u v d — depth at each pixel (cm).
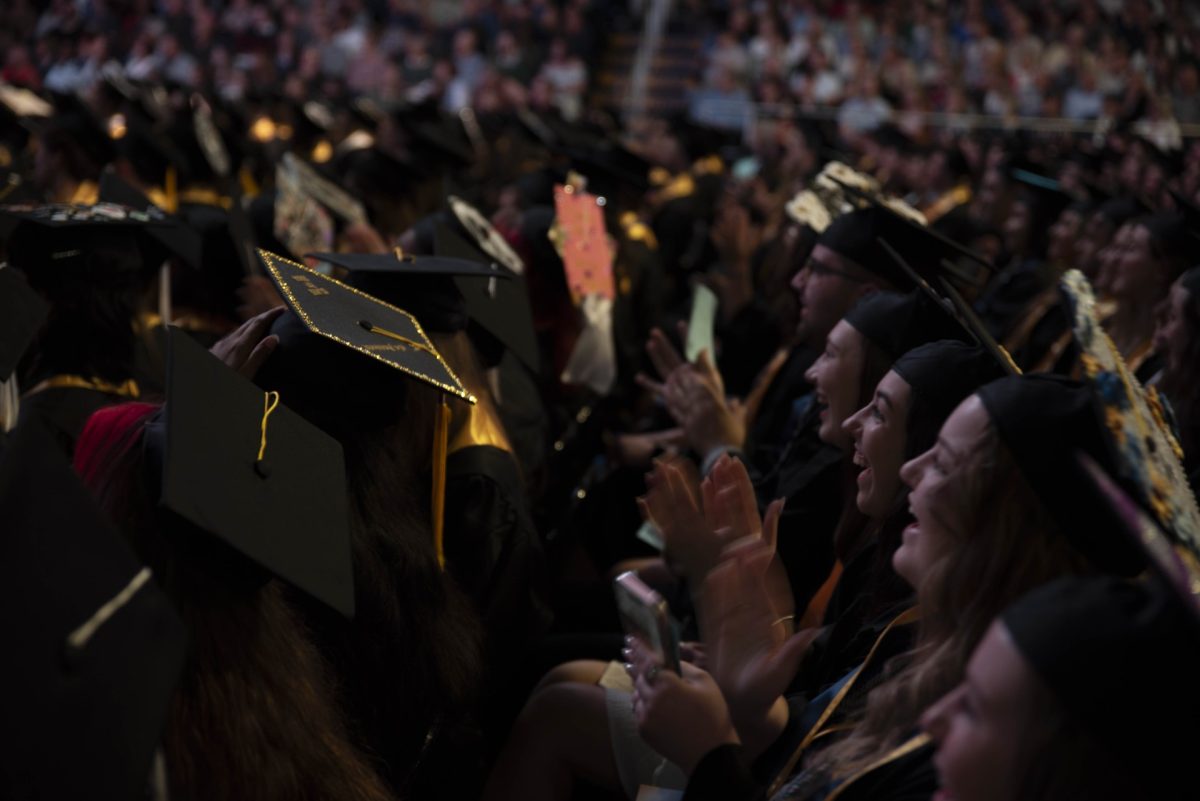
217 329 367
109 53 1650
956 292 206
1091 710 91
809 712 180
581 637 290
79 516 111
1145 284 369
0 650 99
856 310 232
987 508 135
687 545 183
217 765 136
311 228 378
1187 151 943
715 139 962
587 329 373
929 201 843
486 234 348
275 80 1561
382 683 192
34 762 97
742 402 448
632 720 219
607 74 1850
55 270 272
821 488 259
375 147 534
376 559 193
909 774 139
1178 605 91
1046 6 1401
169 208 554
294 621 170
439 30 1702
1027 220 633
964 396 177
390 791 177
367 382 202
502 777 226
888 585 188
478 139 926
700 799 149
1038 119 1221
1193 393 274
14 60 1567
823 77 1473
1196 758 90
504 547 249
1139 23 1132
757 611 177
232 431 154
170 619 113
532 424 337
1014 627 96
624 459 383
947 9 1505
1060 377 141
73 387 270
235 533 142
